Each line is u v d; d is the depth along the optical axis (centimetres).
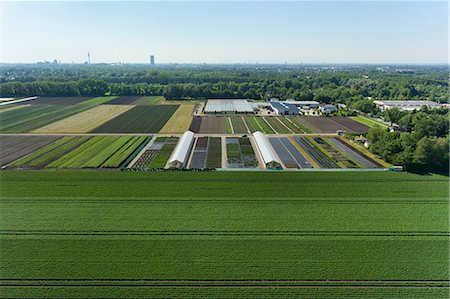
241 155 8225
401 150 7556
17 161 7581
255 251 4156
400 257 4044
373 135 8731
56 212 5097
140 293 3462
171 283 3606
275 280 3656
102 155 8075
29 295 3431
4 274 3725
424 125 9112
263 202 5500
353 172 6962
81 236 4456
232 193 5850
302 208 5297
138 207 5284
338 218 4978
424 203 5497
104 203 5419
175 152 8025
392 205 5419
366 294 3456
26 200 5506
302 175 6775
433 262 3947
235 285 3584
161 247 4225
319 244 4306
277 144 9331
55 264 3894
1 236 4441
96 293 3462
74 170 7012
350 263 3931
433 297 3412
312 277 3700
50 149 8575
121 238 4416
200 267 3853
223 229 4647
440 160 6975
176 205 5366
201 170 7025
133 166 7325
